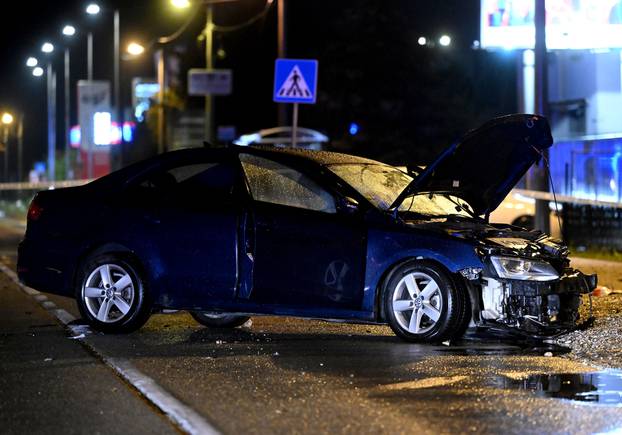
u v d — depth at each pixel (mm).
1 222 73438
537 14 34688
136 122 93562
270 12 86625
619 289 23953
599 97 57781
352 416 11469
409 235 16047
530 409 11820
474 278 15773
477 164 16828
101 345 16281
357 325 18656
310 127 69938
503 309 15773
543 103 34844
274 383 13250
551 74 61531
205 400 12258
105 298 17531
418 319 16125
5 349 15961
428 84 69750
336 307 16344
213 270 16859
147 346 16203
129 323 17375
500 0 48312
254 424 11102
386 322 16391
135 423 11320
